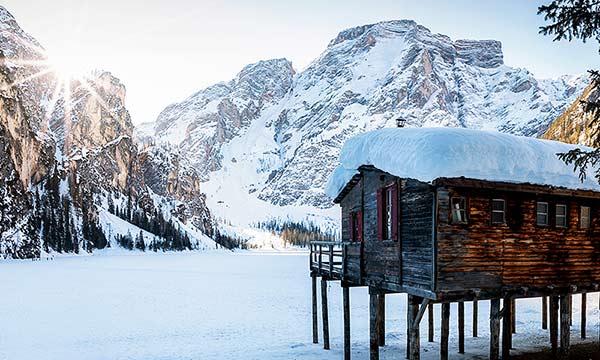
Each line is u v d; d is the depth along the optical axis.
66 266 122.81
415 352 20.47
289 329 38.62
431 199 20.02
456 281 19.95
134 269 114.31
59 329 38.66
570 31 15.92
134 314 46.16
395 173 21.12
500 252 21.16
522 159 21.25
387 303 51.97
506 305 25.80
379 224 23.48
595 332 35.28
